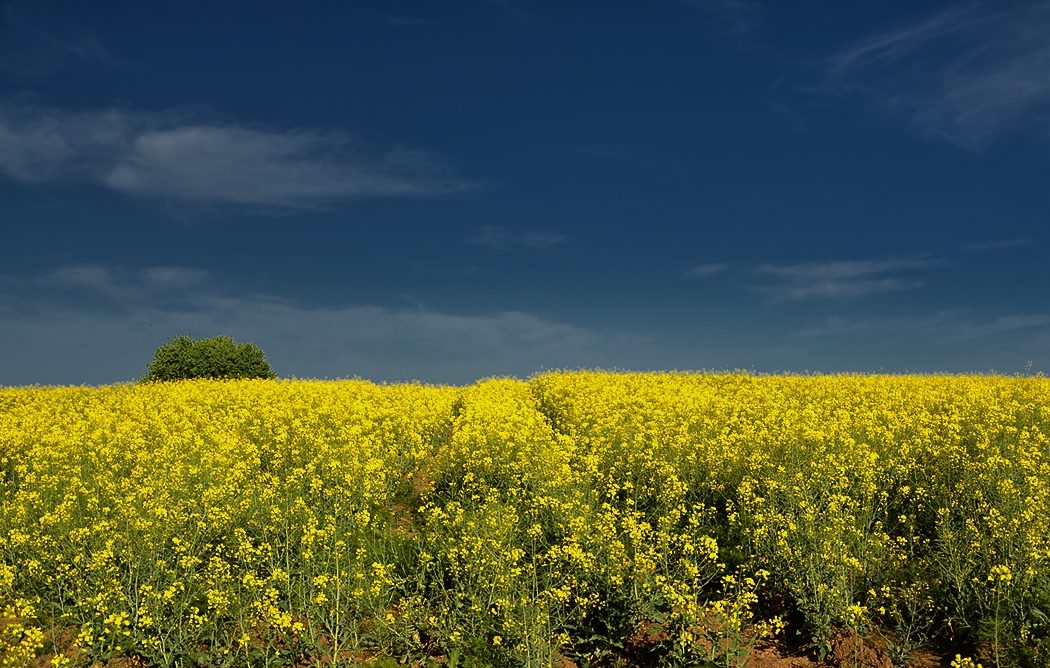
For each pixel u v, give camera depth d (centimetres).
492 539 928
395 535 1094
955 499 1025
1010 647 684
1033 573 735
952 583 789
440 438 1733
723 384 2430
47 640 771
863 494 1076
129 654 747
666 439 1373
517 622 743
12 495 1216
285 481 1255
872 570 841
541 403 2172
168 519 993
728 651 706
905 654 705
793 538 891
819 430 1324
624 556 840
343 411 1923
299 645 738
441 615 793
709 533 1052
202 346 3338
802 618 791
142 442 1545
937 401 1755
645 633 762
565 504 1052
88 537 942
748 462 1183
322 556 929
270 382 2972
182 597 821
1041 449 1211
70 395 2506
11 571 849
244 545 907
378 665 724
